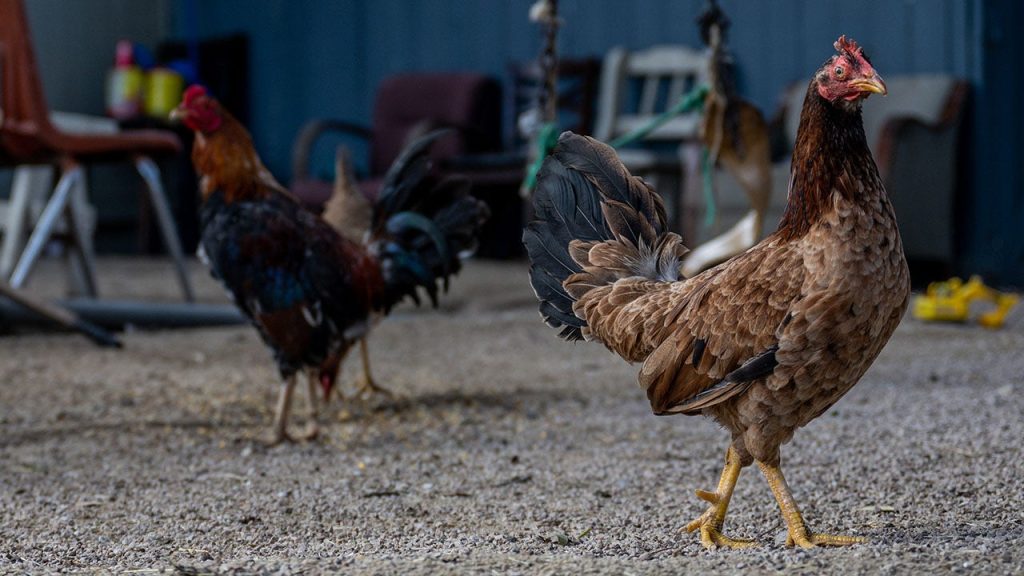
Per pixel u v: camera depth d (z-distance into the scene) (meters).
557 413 6.25
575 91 14.29
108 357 8.16
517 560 3.31
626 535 3.96
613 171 4.14
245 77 17.80
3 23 8.46
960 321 9.48
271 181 5.85
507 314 10.47
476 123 14.48
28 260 8.91
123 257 16.88
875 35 12.91
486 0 15.69
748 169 7.86
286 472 5.10
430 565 3.25
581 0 15.06
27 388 7.06
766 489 4.56
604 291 3.89
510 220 15.00
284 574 3.20
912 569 3.03
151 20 18.89
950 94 11.81
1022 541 3.39
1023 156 12.52
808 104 3.31
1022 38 12.50
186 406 6.56
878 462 4.86
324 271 5.59
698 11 14.17
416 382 7.21
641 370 3.65
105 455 5.45
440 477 4.95
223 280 5.65
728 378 3.41
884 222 3.25
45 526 4.26
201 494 4.72
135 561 3.72
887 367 7.37
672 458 5.19
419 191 6.29
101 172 18.06
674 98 13.98
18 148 8.79
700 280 3.61
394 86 14.92
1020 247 12.46
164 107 16.44
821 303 3.22
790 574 3.02
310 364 5.66
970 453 4.93
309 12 17.19
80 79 18.12
